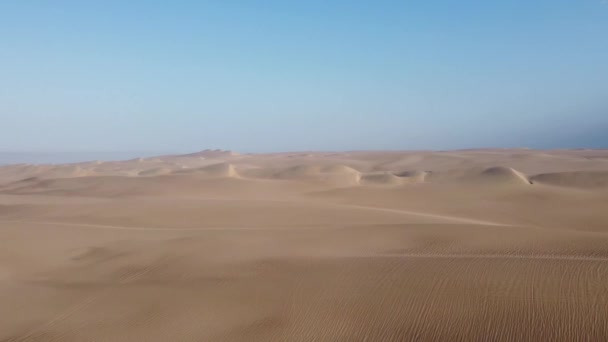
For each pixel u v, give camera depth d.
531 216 39.22
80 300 13.58
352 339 10.41
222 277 14.62
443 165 118.00
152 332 11.33
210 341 10.75
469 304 11.11
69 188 59.19
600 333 9.57
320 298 12.33
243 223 28.97
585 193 49.66
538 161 115.12
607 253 14.70
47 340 11.19
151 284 14.59
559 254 15.00
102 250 19.48
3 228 23.78
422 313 11.02
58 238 21.88
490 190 53.31
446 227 20.88
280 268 14.96
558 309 10.43
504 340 9.78
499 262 13.38
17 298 13.84
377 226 22.06
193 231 23.16
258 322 11.43
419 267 13.61
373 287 12.61
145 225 28.30
